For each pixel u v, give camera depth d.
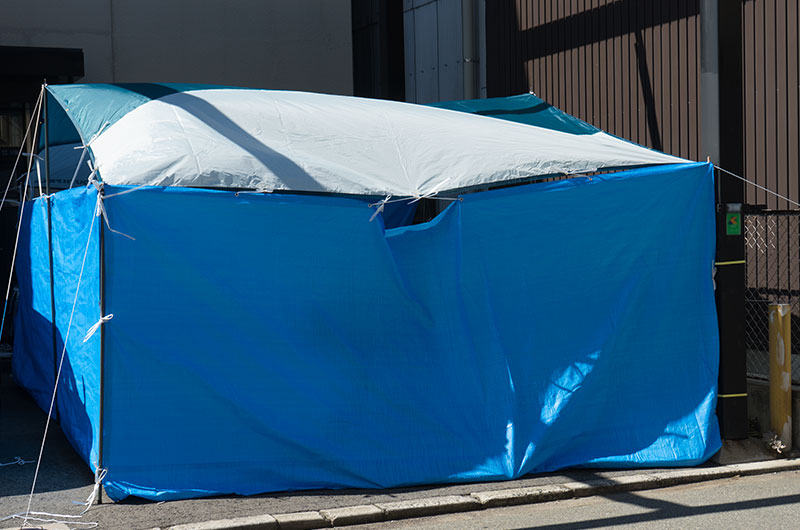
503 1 13.33
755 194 9.60
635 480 6.86
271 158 6.93
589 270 7.36
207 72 14.99
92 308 6.75
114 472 6.23
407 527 5.92
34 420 9.09
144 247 6.33
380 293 6.95
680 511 6.21
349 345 6.85
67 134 9.66
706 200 7.54
